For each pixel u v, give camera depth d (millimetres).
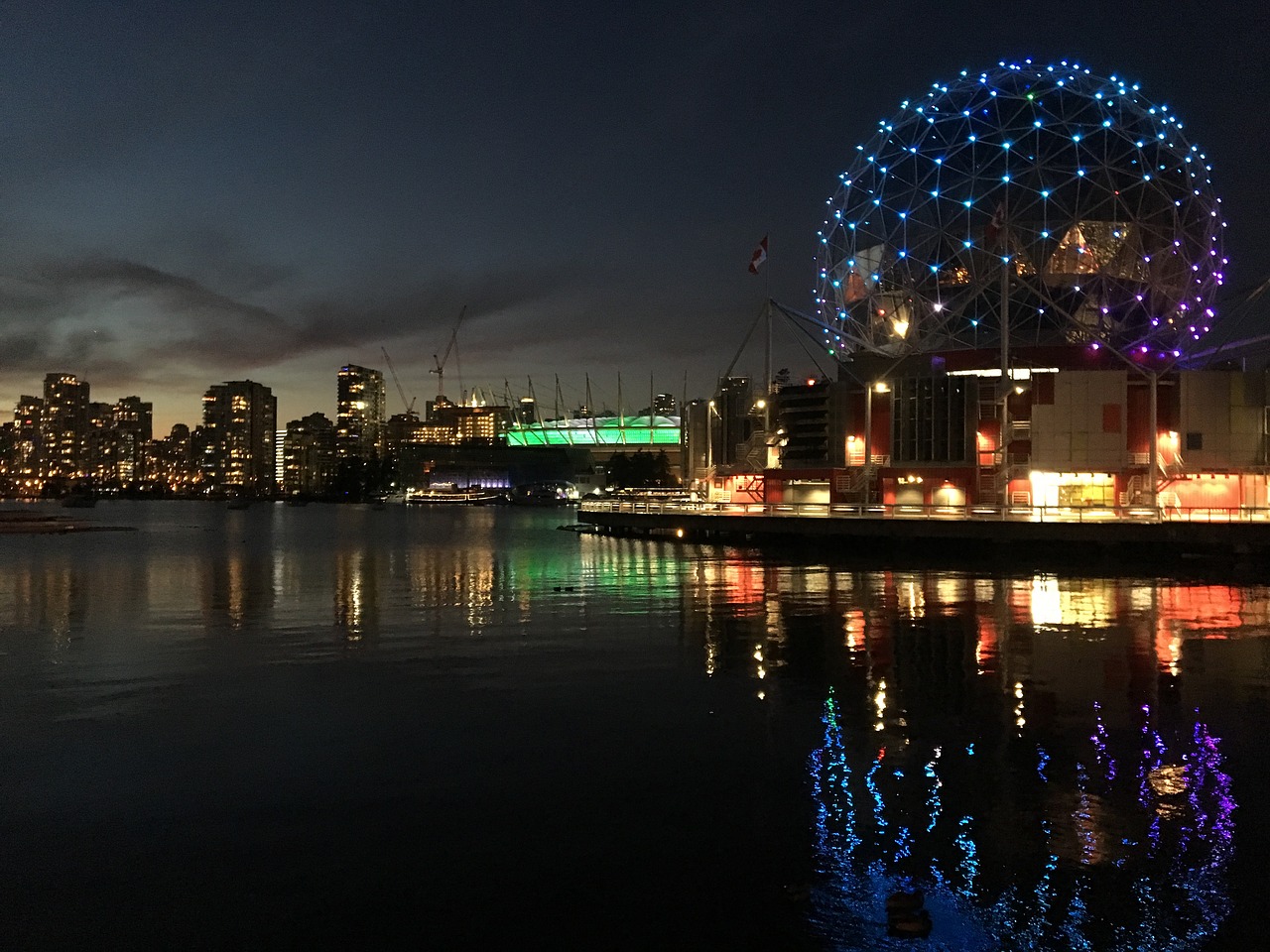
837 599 29391
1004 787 11148
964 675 17500
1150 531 43062
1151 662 18781
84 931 7969
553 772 11852
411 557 50906
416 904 8391
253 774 11836
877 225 64062
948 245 60250
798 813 10367
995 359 61438
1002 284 54875
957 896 8430
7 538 77438
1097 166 58250
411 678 17484
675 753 12578
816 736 13352
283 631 23547
